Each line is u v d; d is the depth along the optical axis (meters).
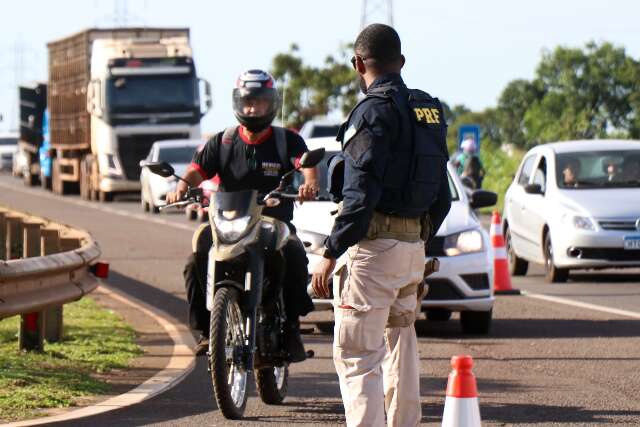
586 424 13.62
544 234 29.95
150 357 17.91
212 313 13.41
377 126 10.30
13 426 13.03
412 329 11.22
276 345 14.16
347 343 10.68
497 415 14.12
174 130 63.59
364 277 10.59
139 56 63.62
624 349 19.03
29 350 17.38
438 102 10.88
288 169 14.30
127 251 37.19
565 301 25.56
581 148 31.06
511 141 122.44
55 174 78.25
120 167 63.97
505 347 19.33
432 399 15.09
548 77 109.81
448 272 20.34
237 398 13.91
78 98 69.12
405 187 10.51
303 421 13.79
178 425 13.47
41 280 15.58
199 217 51.66
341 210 10.30
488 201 22.16
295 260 14.20
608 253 28.67
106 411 14.00
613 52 106.81
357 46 10.68
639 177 30.17
